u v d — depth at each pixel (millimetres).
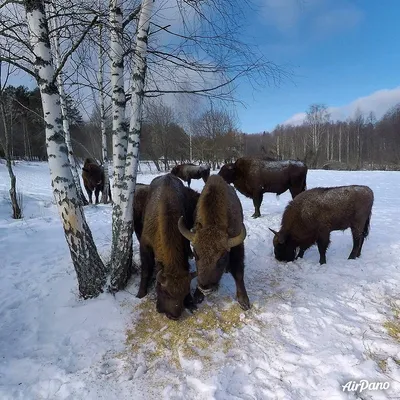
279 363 3453
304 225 6082
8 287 5129
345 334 3848
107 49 4801
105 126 12961
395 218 9641
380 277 5352
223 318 4301
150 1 4402
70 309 4512
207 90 4738
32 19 4000
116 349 3824
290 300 4672
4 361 3645
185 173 19625
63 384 3303
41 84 4180
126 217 4863
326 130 59094
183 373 3418
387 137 60781
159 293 4176
